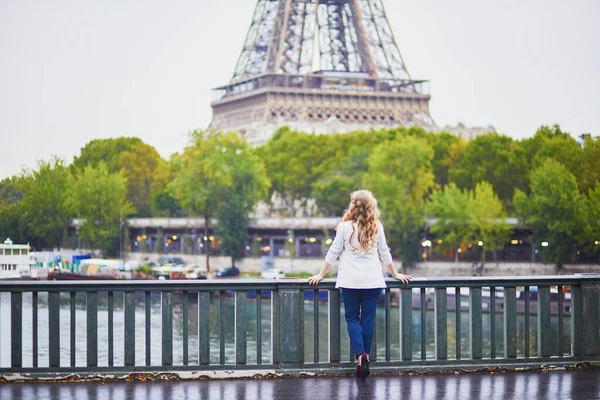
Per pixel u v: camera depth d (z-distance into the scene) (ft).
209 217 512.63
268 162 590.96
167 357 64.28
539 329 68.54
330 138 589.32
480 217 409.49
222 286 64.44
